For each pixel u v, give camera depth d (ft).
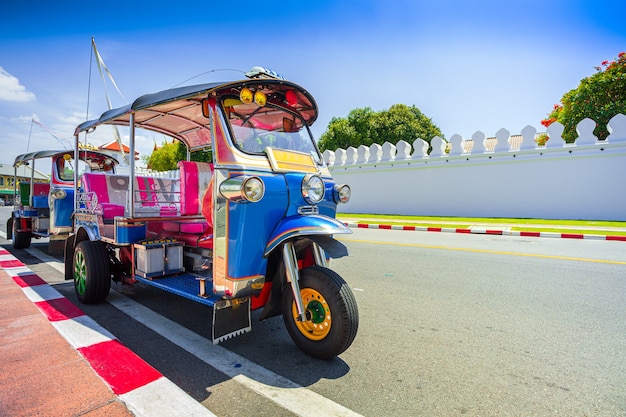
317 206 11.28
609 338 11.70
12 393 8.10
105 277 14.62
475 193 49.42
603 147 41.16
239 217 9.48
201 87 10.50
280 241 9.66
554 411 7.91
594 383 9.05
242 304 10.34
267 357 10.43
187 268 14.14
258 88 11.18
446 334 12.09
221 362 10.09
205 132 16.58
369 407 8.00
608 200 41.19
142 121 15.21
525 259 23.67
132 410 7.55
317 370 9.67
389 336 11.93
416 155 54.80
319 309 10.03
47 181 31.63
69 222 25.05
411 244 30.27
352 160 61.26
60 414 7.38
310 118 13.37
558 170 43.91
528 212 45.85
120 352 10.24
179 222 14.10
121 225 13.46
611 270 20.47
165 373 9.45
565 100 61.21
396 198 56.03
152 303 15.30
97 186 17.52
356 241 32.30
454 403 8.19
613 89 52.70
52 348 10.43
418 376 9.39
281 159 10.81
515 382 9.11
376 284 18.11
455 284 18.01
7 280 18.22
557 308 14.49
